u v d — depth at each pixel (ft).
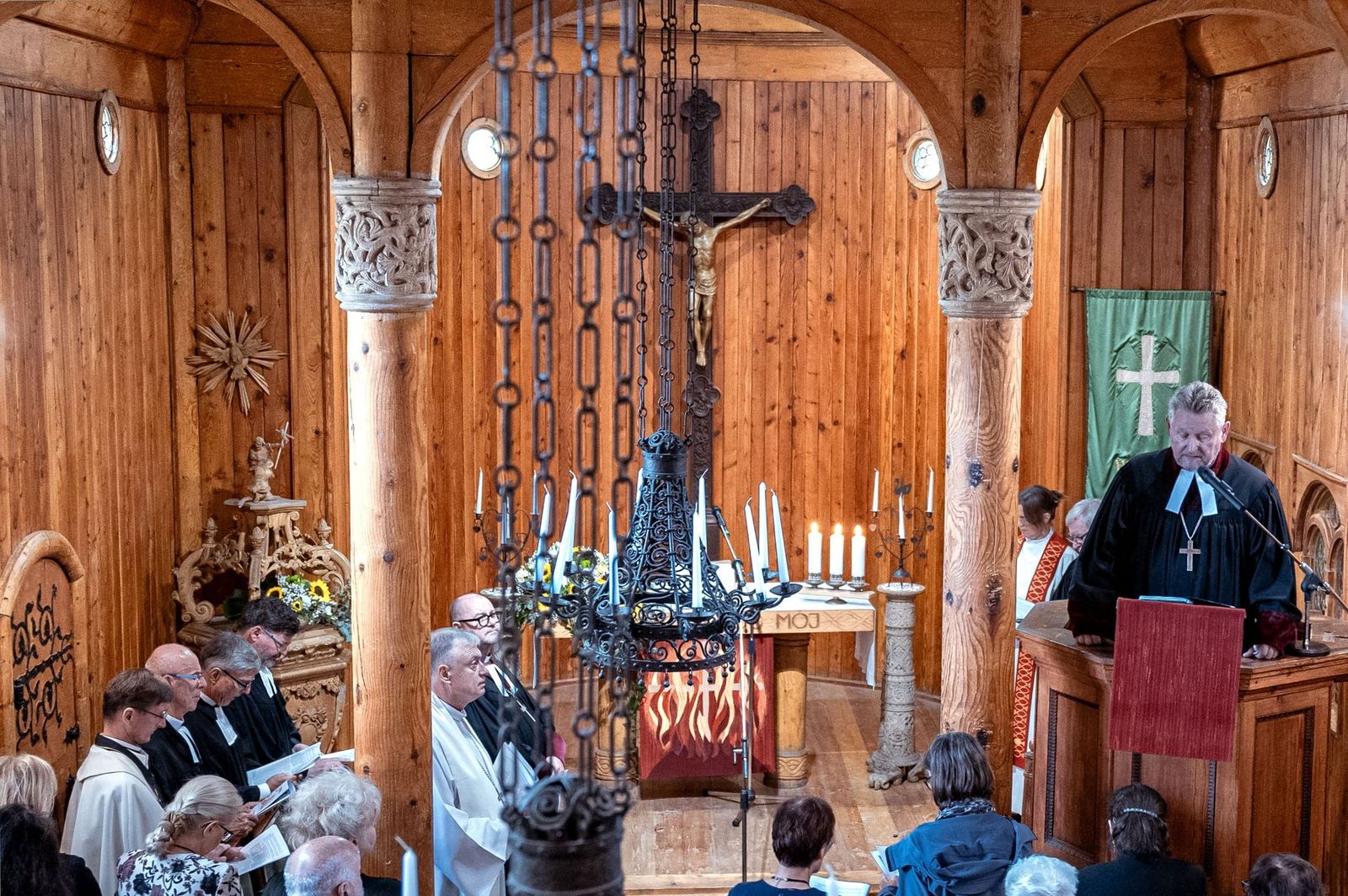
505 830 16.01
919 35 16.20
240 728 17.06
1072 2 16.24
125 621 21.49
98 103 20.36
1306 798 14.79
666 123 12.28
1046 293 25.64
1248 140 22.91
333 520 24.63
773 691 23.39
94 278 20.36
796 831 12.97
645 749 22.97
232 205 23.67
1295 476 21.17
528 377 27.22
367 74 15.67
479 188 26.61
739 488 28.40
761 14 26.96
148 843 12.16
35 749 18.22
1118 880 12.90
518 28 15.87
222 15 23.00
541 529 6.85
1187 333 24.06
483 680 17.08
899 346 27.68
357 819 12.92
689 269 27.35
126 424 21.57
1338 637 15.38
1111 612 15.17
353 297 16.01
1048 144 25.46
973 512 16.87
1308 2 16.16
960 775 13.55
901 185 27.40
